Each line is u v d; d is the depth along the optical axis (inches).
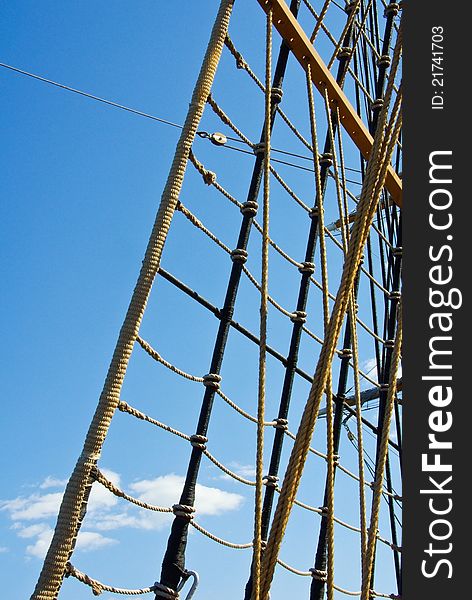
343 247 151.3
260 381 115.6
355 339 137.7
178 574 123.5
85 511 103.4
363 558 118.5
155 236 124.9
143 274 121.0
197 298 149.8
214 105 145.7
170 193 129.3
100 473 106.1
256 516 108.0
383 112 113.8
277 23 174.9
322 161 209.9
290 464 99.5
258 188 169.9
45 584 96.9
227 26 147.2
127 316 117.5
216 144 163.3
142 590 113.3
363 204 109.6
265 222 126.3
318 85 186.7
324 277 130.7
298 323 199.0
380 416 249.0
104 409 110.0
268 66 138.9
